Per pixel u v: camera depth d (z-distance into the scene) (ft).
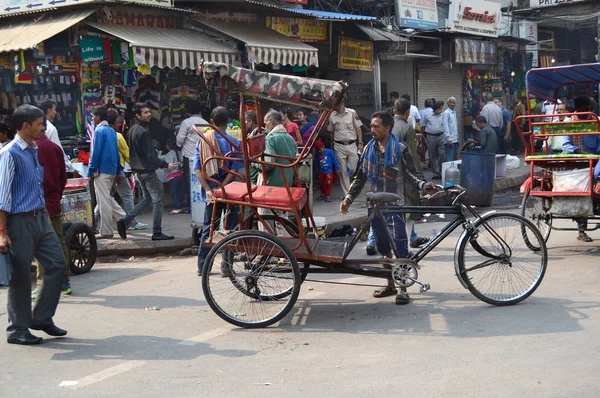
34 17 41.65
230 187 22.00
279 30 49.88
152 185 32.22
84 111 40.65
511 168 59.41
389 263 20.93
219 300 22.54
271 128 28.14
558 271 25.41
